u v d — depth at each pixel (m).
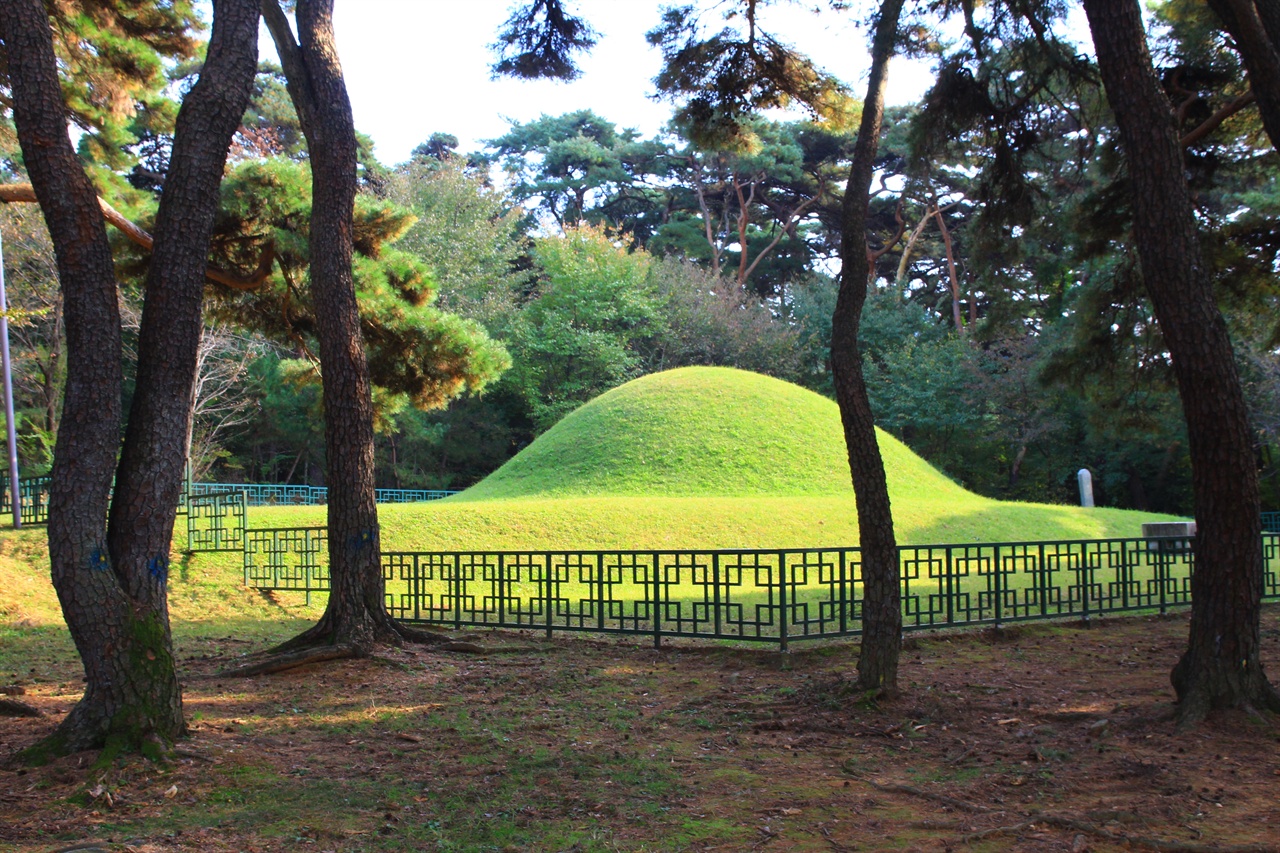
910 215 45.00
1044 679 8.40
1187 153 11.44
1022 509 23.98
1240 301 12.66
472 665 9.48
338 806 5.00
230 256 14.73
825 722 6.71
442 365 15.84
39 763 5.59
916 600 10.52
